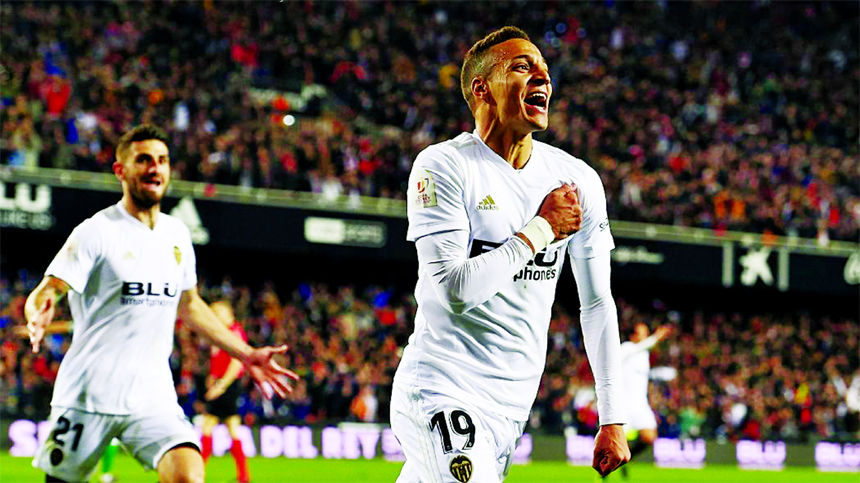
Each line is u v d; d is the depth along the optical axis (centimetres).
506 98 369
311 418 1944
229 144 2148
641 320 2564
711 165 2716
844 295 2620
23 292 2014
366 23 2861
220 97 2336
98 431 520
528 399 389
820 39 3444
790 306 2875
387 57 2789
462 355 379
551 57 2952
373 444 1797
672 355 2453
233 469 1404
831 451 2136
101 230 522
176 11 2548
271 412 1873
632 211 2481
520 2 3162
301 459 1705
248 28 2638
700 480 1590
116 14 2455
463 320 378
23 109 2008
